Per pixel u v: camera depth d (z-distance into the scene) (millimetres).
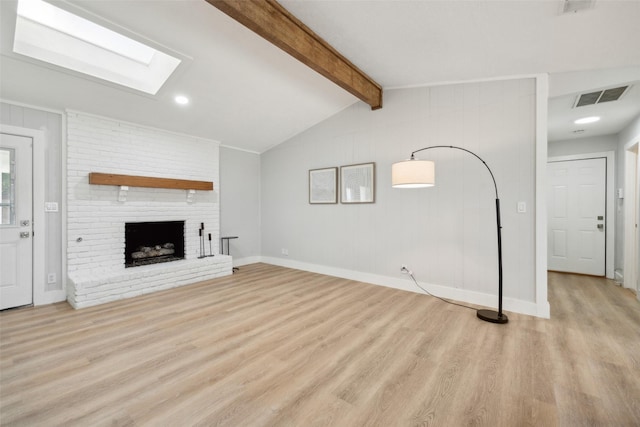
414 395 1626
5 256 2969
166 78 3041
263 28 2176
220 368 1897
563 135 4371
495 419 1437
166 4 2141
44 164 3193
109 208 3633
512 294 2951
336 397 1610
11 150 2996
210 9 2229
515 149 2939
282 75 3283
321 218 4656
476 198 3170
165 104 3527
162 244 4418
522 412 1483
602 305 3109
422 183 2645
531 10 1900
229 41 2623
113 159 3672
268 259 5547
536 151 2820
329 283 4039
